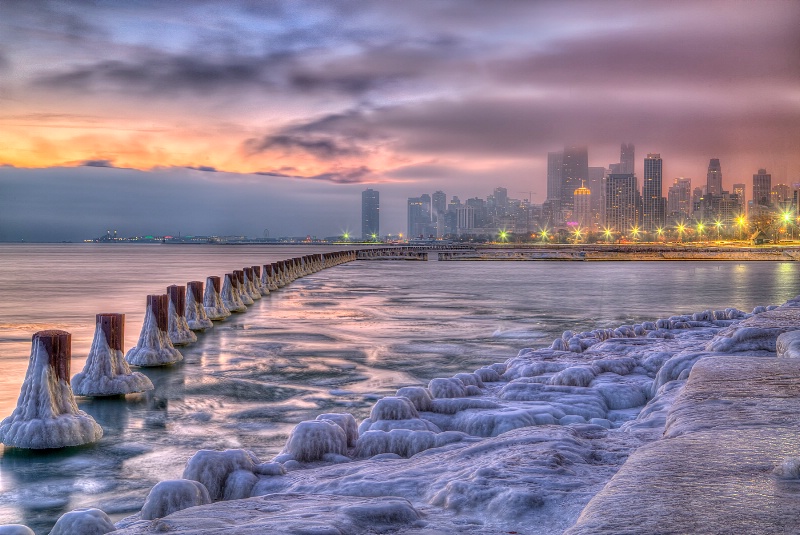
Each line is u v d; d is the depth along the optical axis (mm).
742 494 2820
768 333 10203
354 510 3670
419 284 42688
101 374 11008
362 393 11164
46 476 7184
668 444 3781
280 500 4234
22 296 32594
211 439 8523
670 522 2469
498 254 118688
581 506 3840
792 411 4730
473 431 7484
